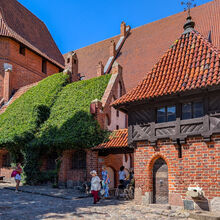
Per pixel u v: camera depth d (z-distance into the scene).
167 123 11.22
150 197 11.54
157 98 11.27
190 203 10.30
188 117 10.76
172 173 10.96
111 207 11.27
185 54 12.12
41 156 18.91
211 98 10.18
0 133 20.55
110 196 14.82
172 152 11.08
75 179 16.86
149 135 11.75
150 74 12.60
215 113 9.98
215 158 9.93
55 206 11.32
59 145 17.08
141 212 10.33
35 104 20.86
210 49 11.34
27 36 30.05
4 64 26.31
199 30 27.78
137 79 28.72
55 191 15.54
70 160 17.64
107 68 32.34
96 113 17.27
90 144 16.11
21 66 27.70
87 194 14.72
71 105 19.64
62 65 33.03
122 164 19.73
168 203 11.10
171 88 10.80
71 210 10.56
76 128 17.05
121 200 13.37
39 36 33.16
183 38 12.95
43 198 13.41
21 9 32.75
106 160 17.52
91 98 19.02
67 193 14.89
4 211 10.04
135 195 12.05
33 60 29.28
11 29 27.58
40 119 20.14
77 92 20.61
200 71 10.68
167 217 9.55
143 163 11.94
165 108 11.48
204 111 10.24
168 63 12.41
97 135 16.62
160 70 12.35
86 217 9.41
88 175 16.25
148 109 11.98
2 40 26.50
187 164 10.60
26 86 26.17
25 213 9.80
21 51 28.50
